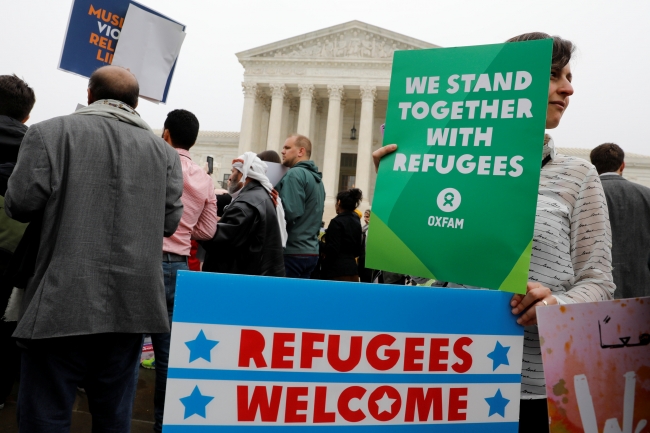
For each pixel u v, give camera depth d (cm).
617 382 166
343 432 153
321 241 794
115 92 278
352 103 4725
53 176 239
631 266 441
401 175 187
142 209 257
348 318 155
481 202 172
